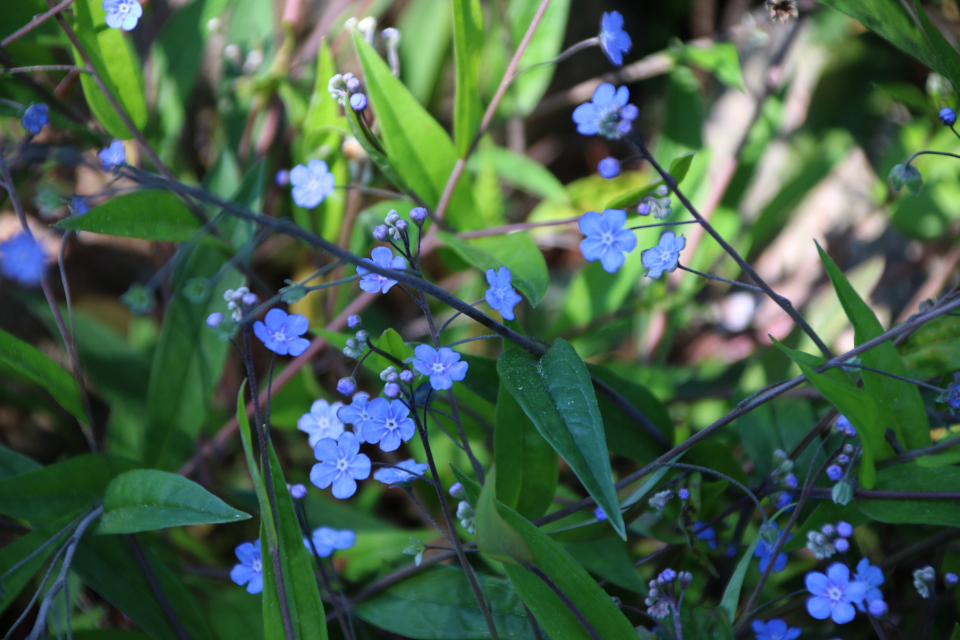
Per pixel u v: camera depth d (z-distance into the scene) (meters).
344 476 0.30
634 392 0.34
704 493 0.34
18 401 0.40
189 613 0.34
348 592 0.35
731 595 0.31
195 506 0.31
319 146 0.39
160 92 0.42
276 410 0.41
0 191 0.39
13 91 0.37
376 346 0.32
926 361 0.34
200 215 0.36
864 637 0.36
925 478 0.32
